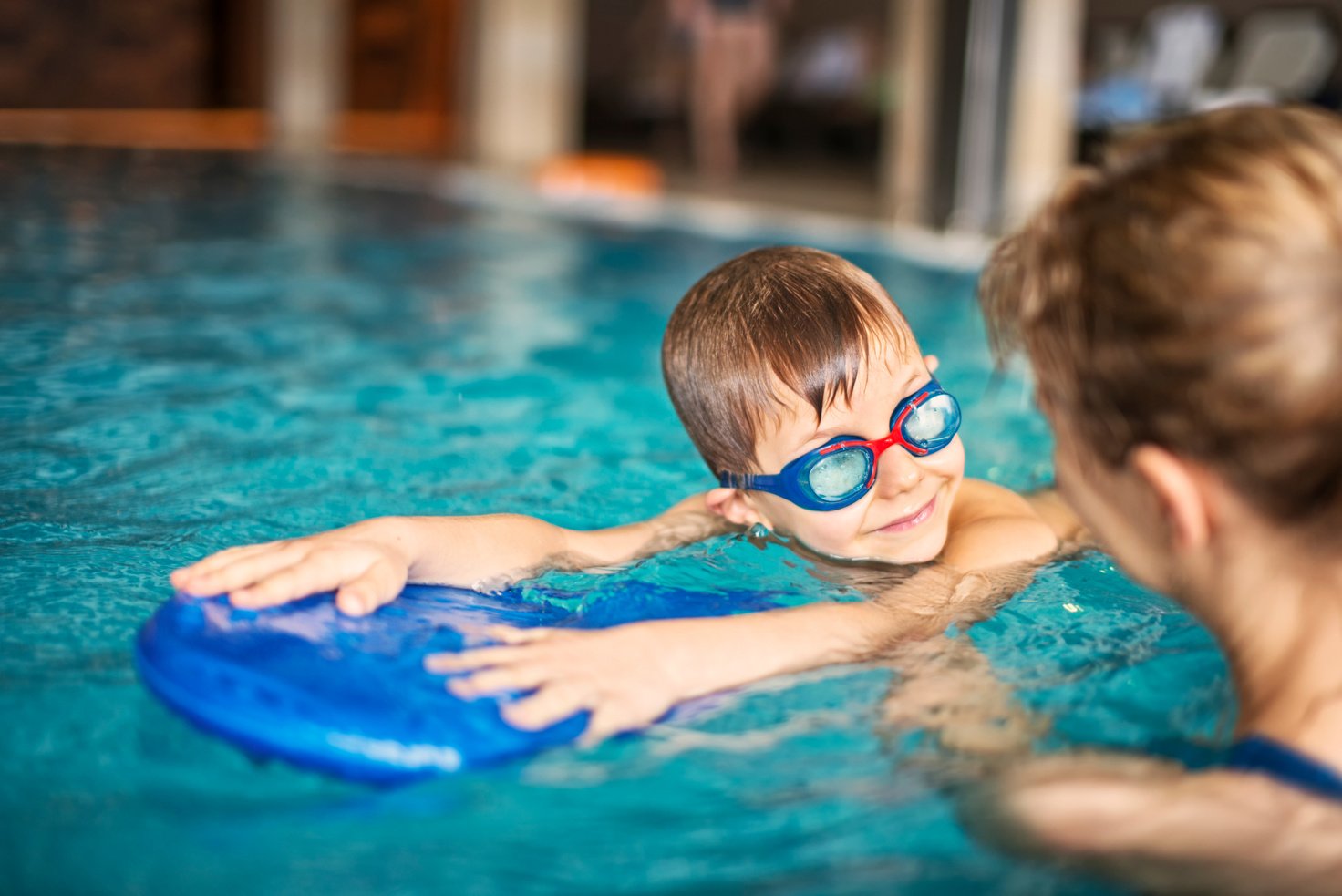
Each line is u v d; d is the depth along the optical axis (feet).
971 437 9.01
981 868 3.30
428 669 4.09
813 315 5.71
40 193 23.43
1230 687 4.32
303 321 13.08
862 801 3.65
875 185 32.91
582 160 33.81
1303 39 27.25
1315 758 3.10
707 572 5.78
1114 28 30.25
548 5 39.24
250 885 3.28
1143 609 5.28
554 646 4.28
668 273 17.63
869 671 4.57
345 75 49.93
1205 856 3.09
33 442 7.88
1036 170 24.31
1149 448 3.02
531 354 11.91
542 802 3.64
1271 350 2.77
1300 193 2.82
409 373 10.82
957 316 14.53
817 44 45.91
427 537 5.24
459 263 17.97
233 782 3.72
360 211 24.04
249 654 4.08
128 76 45.83
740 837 3.49
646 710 4.08
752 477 5.95
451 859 3.39
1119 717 4.17
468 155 39.14
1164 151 3.05
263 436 8.38
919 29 26.89
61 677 4.42
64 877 3.29
